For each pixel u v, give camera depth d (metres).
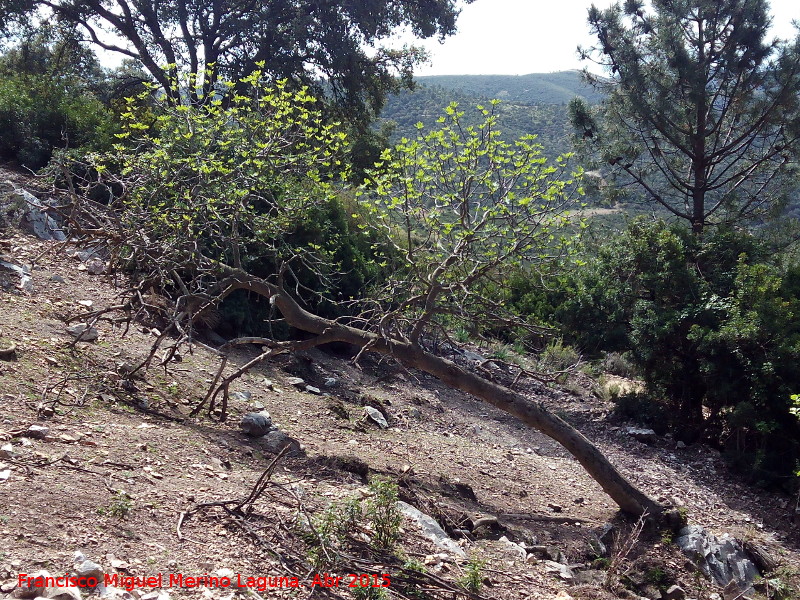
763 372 10.22
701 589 6.32
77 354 7.01
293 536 4.40
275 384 9.17
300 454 6.71
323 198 8.83
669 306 12.03
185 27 18.64
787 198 16.52
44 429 4.98
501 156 6.88
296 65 18.66
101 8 19.05
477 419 11.33
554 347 14.57
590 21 16.48
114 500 4.21
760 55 15.27
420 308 8.27
